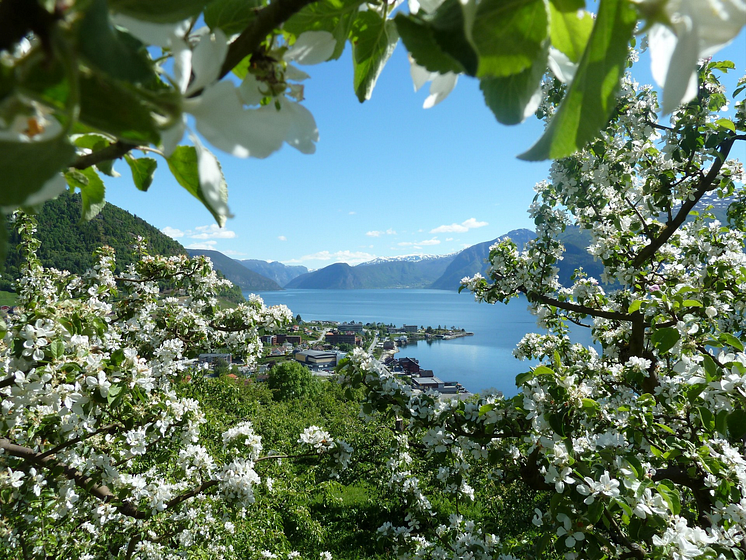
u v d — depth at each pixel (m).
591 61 0.36
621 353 6.75
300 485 13.51
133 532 5.41
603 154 6.10
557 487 2.81
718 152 5.22
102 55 0.24
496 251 7.19
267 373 48.19
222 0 0.48
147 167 0.71
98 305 3.47
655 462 3.77
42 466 3.68
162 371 4.89
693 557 2.46
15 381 2.71
